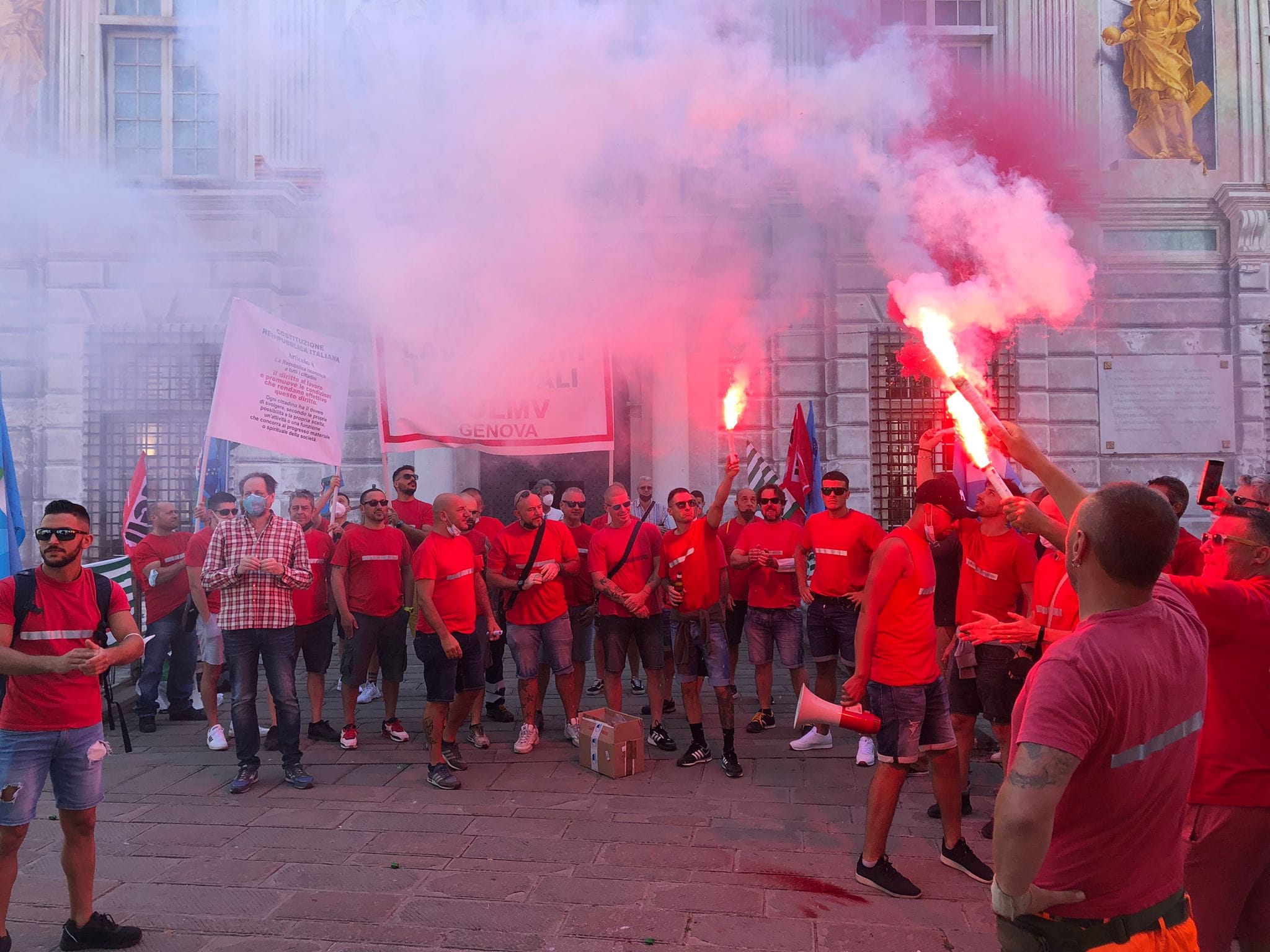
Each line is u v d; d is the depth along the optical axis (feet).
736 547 20.86
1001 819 4.99
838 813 14.84
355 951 10.25
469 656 17.39
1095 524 5.41
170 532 21.35
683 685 17.75
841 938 10.52
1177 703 5.31
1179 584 7.70
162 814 14.93
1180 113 36.11
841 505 18.60
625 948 10.31
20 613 10.20
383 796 15.84
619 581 18.75
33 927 10.97
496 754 18.56
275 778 17.06
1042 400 36.01
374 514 19.76
